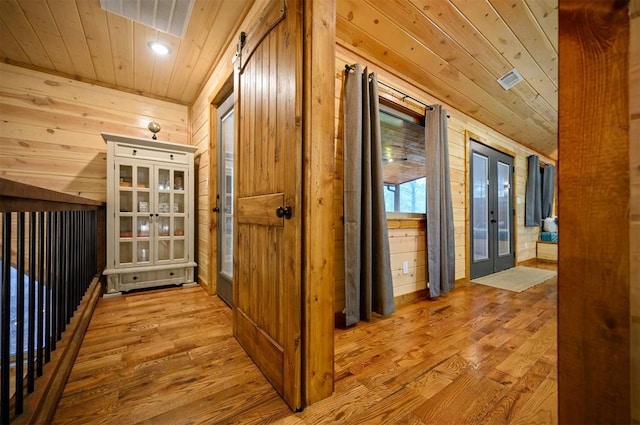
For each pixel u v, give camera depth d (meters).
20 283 0.94
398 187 3.65
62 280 1.51
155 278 2.87
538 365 1.48
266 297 1.39
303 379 1.15
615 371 0.43
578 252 0.47
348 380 1.34
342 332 1.89
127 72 2.77
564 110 0.48
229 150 2.62
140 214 2.78
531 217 4.77
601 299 0.45
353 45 2.11
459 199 3.27
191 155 3.05
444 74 2.61
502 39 2.27
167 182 2.99
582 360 0.46
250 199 1.58
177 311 2.27
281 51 1.29
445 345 1.71
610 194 0.44
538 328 1.97
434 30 2.12
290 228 1.18
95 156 2.90
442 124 2.76
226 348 1.66
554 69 2.70
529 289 3.04
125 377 1.35
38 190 0.98
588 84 0.46
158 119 3.30
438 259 2.67
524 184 4.73
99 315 2.16
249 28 1.87
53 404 1.08
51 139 2.70
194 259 3.21
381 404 1.17
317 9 1.17
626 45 0.42
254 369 1.44
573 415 0.47
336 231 2.08
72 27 2.11
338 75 2.07
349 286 1.97
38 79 2.65
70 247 1.68
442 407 1.16
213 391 1.25
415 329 1.95
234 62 1.88
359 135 2.03
